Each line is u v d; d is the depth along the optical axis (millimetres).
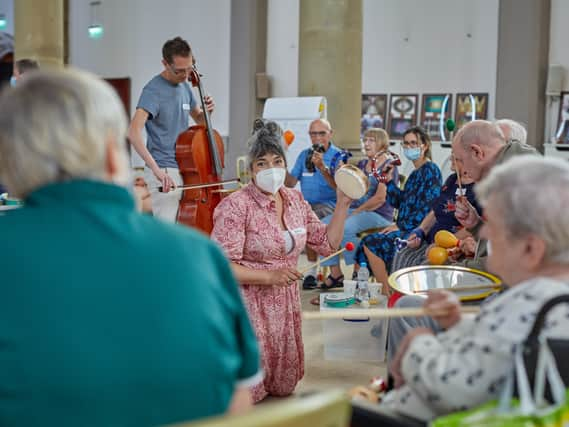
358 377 4105
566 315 1604
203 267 1415
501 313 1627
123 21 11758
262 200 3580
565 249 1678
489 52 9812
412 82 10195
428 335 1784
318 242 3738
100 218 1345
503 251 1720
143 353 1301
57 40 9875
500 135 3389
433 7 10055
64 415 1262
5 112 1338
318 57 8352
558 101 9367
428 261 4020
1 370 1254
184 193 5230
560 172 1692
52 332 1261
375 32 10328
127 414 1295
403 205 5254
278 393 3719
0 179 1384
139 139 5246
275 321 3637
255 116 10781
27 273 1277
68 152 1325
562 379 1581
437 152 9555
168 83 5391
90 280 1295
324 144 6473
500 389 1615
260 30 10742
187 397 1345
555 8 9383
